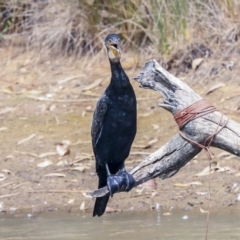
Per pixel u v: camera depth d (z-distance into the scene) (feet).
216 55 47.29
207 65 46.75
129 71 48.65
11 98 48.39
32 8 55.88
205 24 48.47
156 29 48.57
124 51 50.93
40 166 39.04
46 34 54.65
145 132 41.70
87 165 38.88
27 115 45.78
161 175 25.27
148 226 30.42
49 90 49.06
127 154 26.48
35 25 55.42
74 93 48.06
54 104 46.91
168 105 25.02
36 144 41.70
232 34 47.88
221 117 24.63
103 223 31.24
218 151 38.45
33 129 43.68
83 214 33.09
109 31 51.16
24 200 35.50
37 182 37.32
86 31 52.47
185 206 33.58
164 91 25.18
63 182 37.11
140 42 50.37
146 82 25.40
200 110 24.56
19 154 40.63
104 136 25.86
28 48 54.95
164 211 33.04
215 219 31.19
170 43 48.44
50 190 36.37
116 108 25.38
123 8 50.29
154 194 35.04
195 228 29.89
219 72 46.03
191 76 46.57
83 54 52.65
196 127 24.53
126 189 25.04
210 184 35.47
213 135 24.47
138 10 49.70
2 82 51.01
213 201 33.81
